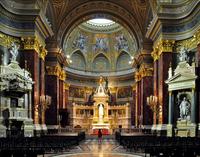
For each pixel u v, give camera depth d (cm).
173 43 2241
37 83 2233
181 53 2116
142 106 3108
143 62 3147
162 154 1206
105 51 4866
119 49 4794
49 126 3008
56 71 3125
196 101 2003
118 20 3512
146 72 3123
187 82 2031
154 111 2431
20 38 2155
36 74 2206
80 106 4334
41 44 2430
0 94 1891
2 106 1909
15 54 2047
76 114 4300
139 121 3438
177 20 2223
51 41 3127
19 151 1118
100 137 2916
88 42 4828
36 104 2200
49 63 3117
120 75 4728
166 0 2255
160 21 2236
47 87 3092
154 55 2572
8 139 1434
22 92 1925
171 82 2122
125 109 4312
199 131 1919
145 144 1469
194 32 2075
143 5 3100
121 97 4694
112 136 3475
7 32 2092
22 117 1966
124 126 4266
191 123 1992
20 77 1922
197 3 1902
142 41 3180
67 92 4359
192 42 2125
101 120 4109
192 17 2102
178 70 2088
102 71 4872
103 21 4697
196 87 2009
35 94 2173
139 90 3541
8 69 1953
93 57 4872
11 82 1886
